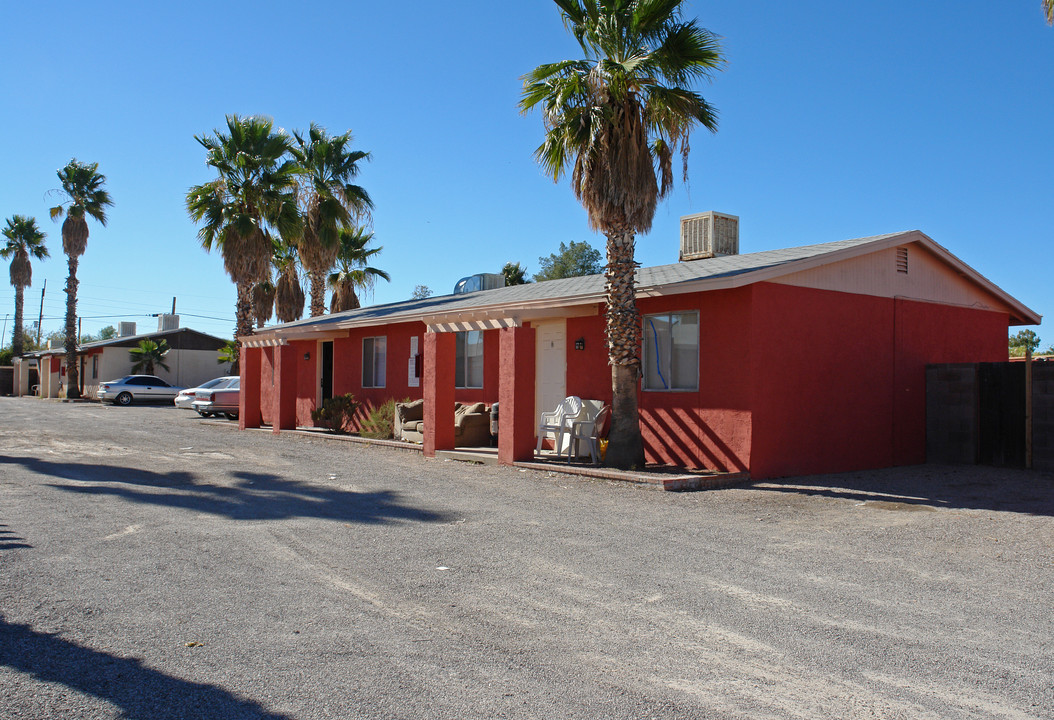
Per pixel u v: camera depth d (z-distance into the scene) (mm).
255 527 7734
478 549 6930
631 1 11578
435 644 4539
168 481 10727
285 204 26688
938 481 11562
